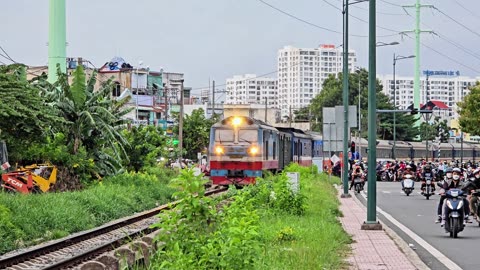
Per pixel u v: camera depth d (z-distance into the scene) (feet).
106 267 36.50
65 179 93.40
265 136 126.31
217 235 31.12
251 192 75.66
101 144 103.04
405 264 44.73
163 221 32.12
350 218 79.51
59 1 141.28
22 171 84.12
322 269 40.81
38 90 90.43
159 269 29.12
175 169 145.18
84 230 67.97
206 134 211.00
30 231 61.41
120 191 91.81
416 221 79.71
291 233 53.06
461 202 63.87
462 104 215.31
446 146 309.01
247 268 29.94
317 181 136.15
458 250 55.06
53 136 96.58
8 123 82.89
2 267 46.62
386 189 154.30
